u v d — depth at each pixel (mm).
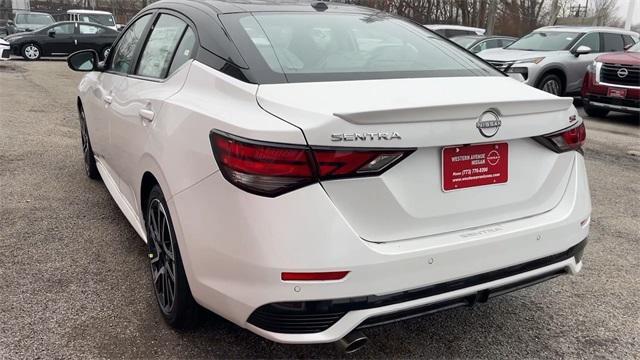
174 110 2643
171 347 2736
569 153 2715
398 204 2223
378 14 3529
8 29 23656
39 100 10039
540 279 2607
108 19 25078
